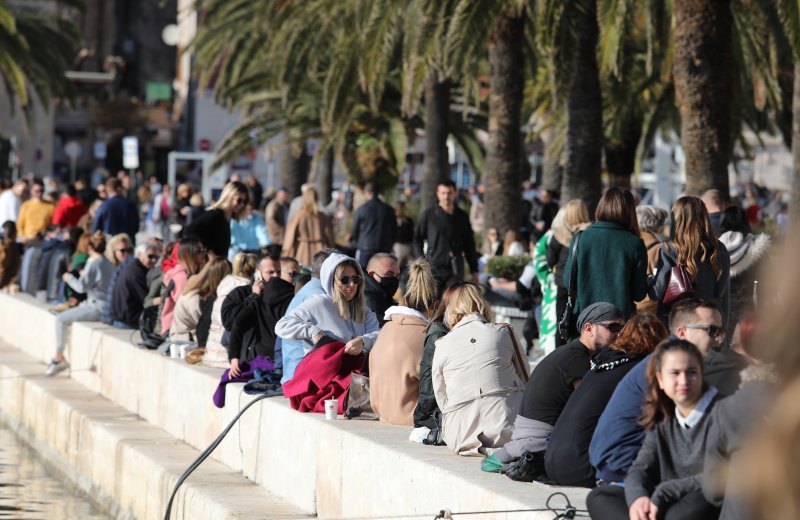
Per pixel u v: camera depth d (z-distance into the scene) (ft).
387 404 69.05
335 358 74.33
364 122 262.67
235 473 82.74
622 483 47.24
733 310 78.18
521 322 125.80
